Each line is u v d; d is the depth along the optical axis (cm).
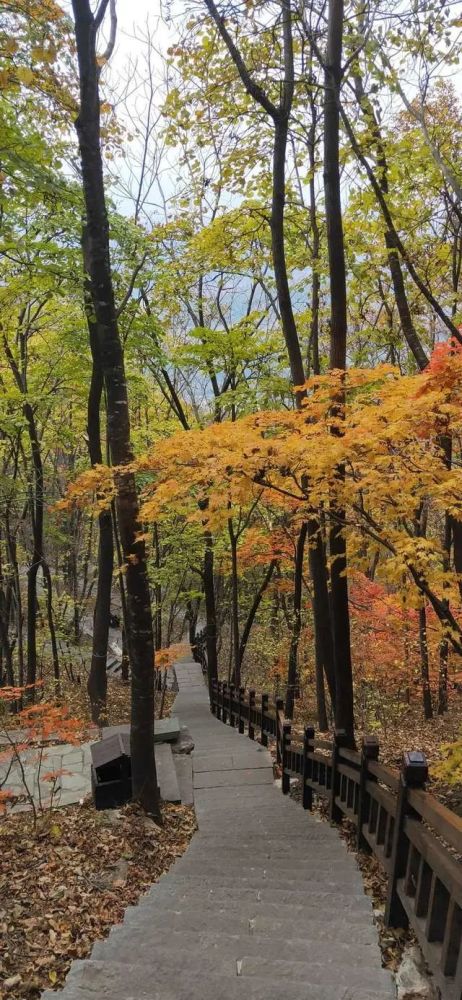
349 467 546
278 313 1326
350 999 250
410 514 527
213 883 445
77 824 576
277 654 1652
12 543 1516
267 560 1467
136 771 634
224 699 1491
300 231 1183
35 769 740
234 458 505
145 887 470
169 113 946
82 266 955
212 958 302
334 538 732
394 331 1192
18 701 1366
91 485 611
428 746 1028
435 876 269
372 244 1030
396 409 484
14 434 1334
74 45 666
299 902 394
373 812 459
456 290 1018
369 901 385
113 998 266
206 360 1365
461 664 1114
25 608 2189
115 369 621
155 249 1095
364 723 1232
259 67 859
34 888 443
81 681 1964
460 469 496
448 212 888
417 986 278
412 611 1122
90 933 387
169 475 557
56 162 753
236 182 1021
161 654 1155
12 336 1327
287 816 661
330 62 712
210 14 753
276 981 271
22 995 318
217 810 700
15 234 893
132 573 630
